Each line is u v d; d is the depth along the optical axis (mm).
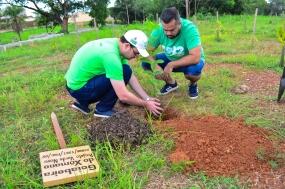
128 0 36875
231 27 14086
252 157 2912
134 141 3217
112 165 2914
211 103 4172
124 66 3609
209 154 2936
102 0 33281
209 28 14297
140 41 3295
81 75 3594
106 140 3217
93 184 2701
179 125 3463
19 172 2852
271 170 2783
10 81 5922
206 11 27969
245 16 20562
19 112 4266
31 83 5652
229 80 5027
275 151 3008
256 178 2695
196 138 3150
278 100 4137
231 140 3098
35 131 3715
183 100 4340
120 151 3086
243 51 7633
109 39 3486
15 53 11547
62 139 3279
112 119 3424
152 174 2818
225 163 2848
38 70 7164
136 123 3381
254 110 3900
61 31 31359
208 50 7777
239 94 4527
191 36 3891
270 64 5895
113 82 3314
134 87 3779
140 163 2932
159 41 4266
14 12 28672
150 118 3559
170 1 28531
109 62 3271
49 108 4359
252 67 5828
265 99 4277
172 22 3695
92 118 3947
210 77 5172
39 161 3088
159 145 3199
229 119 3654
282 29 5625
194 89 4312
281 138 3250
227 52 7453
